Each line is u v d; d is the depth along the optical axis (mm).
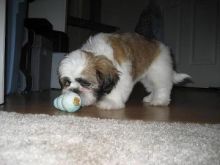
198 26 1316
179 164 253
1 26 568
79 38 1623
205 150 291
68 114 531
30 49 889
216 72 1253
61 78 608
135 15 1664
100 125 396
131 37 705
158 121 475
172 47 1432
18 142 304
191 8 1342
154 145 304
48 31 1009
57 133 344
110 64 610
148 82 784
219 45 1234
